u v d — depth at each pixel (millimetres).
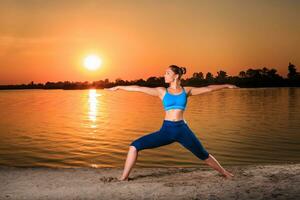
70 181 6656
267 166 7465
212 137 21359
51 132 25328
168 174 7105
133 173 7227
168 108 6395
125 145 18859
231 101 75062
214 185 6195
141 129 27203
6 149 17781
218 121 32250
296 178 6391
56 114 44250
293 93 122875
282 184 6090
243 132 23859
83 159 15141
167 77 6426
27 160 15016
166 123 6391
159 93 6453
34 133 24703
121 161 14688
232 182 6328
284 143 18750
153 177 6867
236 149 17000
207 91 6391
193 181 6488
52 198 5750
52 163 14414
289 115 38688
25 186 6383
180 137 6387
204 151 6488
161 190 6012
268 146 17812
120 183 6465
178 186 6199
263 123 30188
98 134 24062
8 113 45844
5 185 6453
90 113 45594
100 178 6793
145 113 44500
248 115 39031
